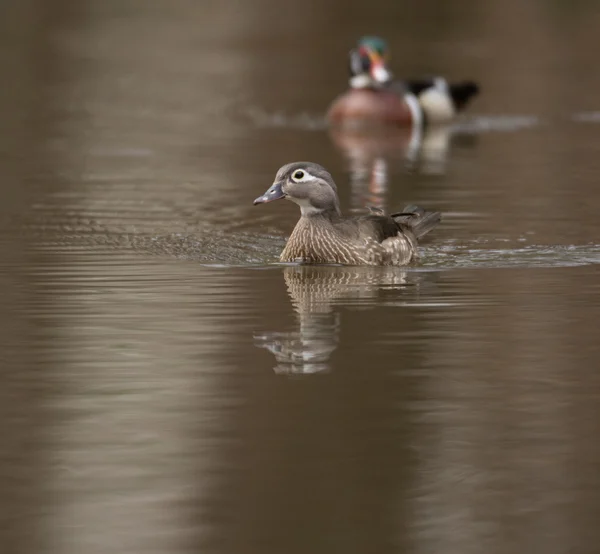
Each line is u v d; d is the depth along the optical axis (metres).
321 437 9.62
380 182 22.86
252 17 53.12
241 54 43.44
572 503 8.52
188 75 38.91
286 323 12.93
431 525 8.18
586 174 23.36
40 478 8.91
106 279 15.05
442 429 9.84
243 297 14.10
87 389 10.77
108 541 7.96
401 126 31.62
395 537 7.98
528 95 35.12
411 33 47.44
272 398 10.52
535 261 16.12
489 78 37.66
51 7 54.91
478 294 14.25
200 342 12.23
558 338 12.34
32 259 16.25
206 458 9.23
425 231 16.81
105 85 36.78
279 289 14.52
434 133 30.42
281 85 37.38
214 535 8.02
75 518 8.26
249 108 33.62
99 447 9.45
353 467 9.06
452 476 8.93
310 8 55.56
